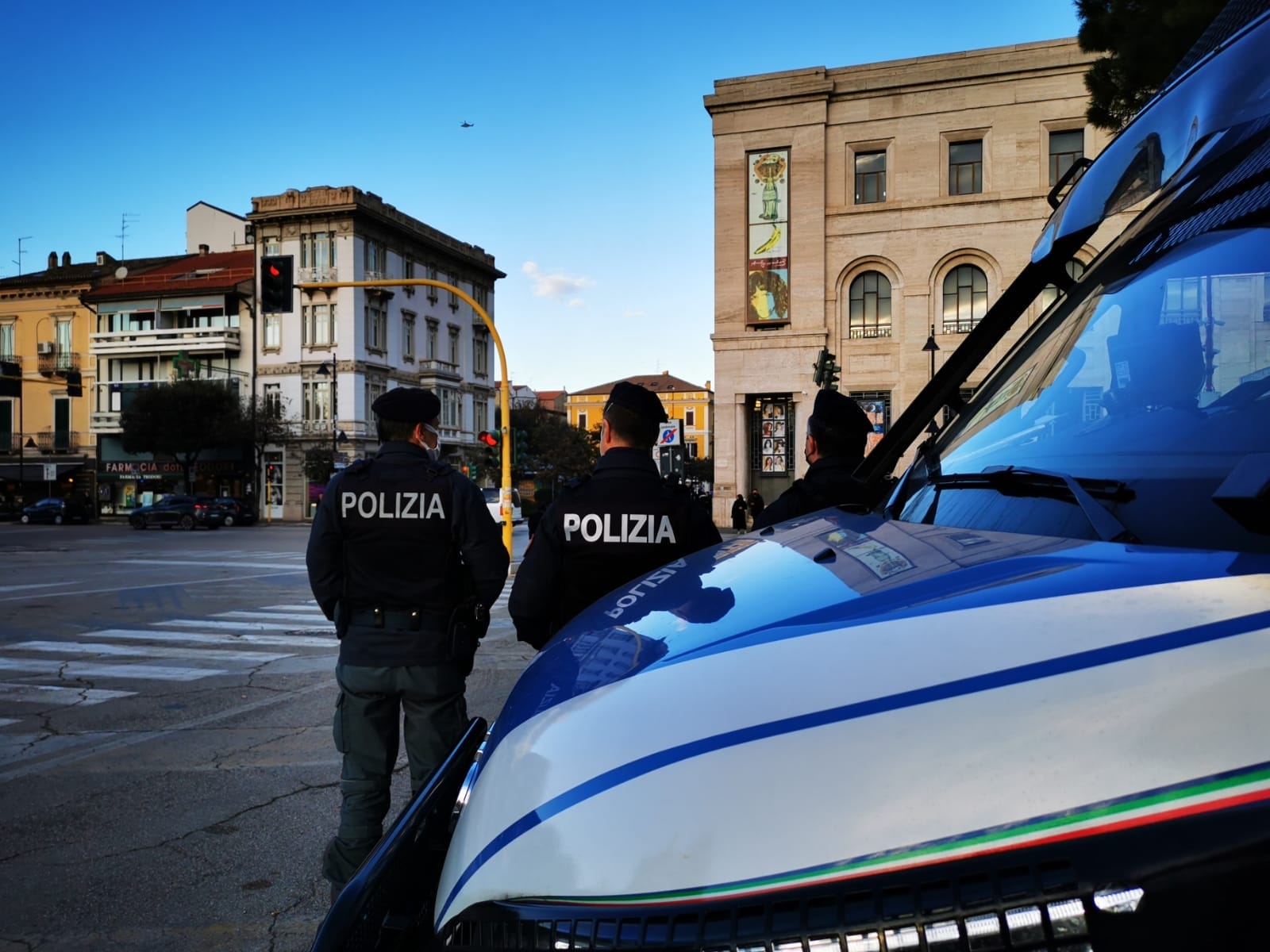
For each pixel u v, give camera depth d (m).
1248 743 0.57
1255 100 1.25
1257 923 0.52
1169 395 1.16
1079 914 0.55
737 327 27.28
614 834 0.71
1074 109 24.28
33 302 47.19
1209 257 1.22
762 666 0.81
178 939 2.89
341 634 2.93
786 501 3.10
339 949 0.87
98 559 20.25
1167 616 0.68
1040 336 1.75
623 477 2.56
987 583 0.84
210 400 41.16
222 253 48.84
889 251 26.02
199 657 8.06
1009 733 0.63
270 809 4.07
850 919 0.60
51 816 3.99
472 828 0.86
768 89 26.59
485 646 8.45
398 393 3.07
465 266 52.69
